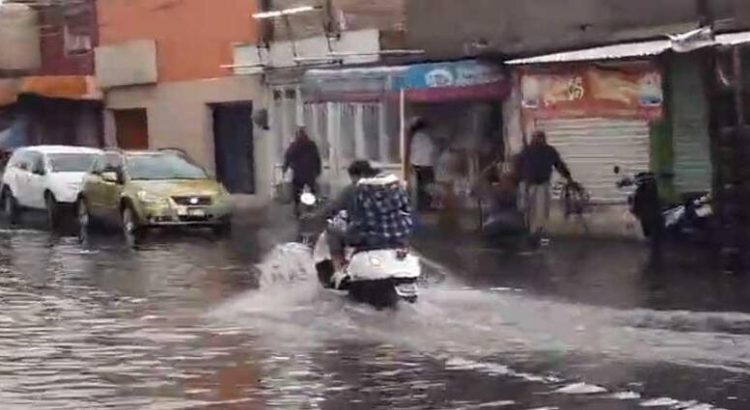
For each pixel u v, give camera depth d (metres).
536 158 24.11
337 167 32.06
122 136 42.00
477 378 11.29
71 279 19.72
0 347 13.38
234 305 16.28
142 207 26.77
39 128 44.66
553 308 15.10
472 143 27.05
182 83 38.66
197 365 12.23
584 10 24.33
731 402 10.14
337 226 15.63
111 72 41.22
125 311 16.02
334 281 15.56
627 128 23.50
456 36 27.61
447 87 25.88
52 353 13.02
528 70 24.11
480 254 21.78
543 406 10.14
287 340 13.53
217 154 37.84
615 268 19.12
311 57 32.69
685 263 19.41
